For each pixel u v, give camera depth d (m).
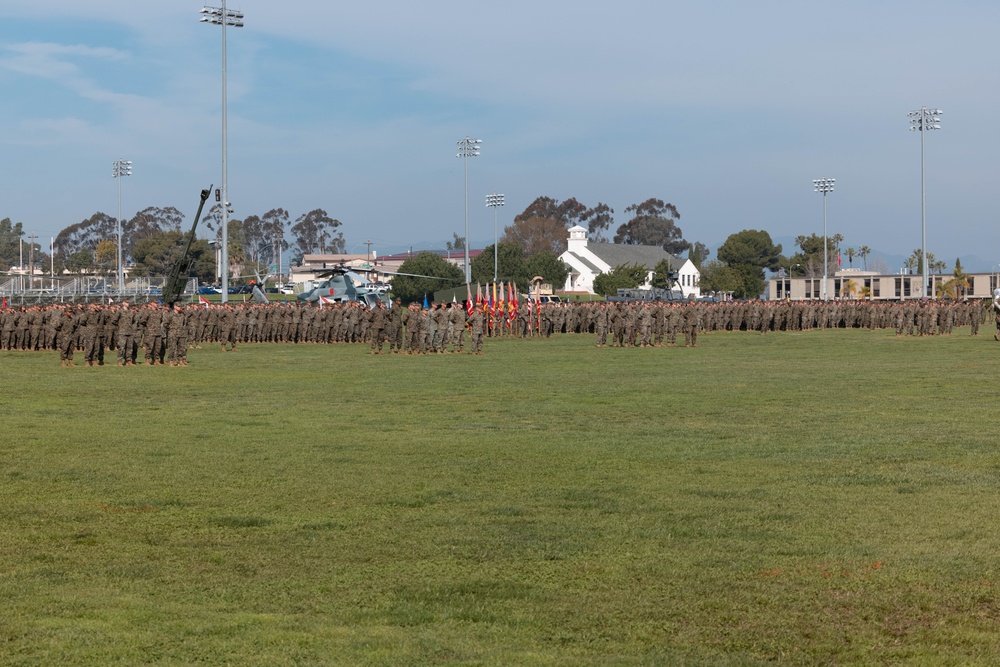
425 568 12.09
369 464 19.05
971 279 160.88
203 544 13.26
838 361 46.06
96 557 12.67
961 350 54.50
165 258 195.88
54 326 58.34
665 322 60.78
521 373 39.66
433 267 132.12
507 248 153.50
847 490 16.44
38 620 10.27
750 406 28.22
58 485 17.16
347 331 66.06
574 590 11.23
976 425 24.09
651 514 14.82
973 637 9.78
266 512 15.09
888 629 10.02
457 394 31.75
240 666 9.07
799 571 11.88
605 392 32.16
